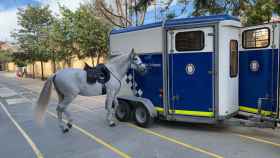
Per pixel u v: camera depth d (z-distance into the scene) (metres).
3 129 6.98
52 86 6.57
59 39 15.62
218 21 5.51
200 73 5.81
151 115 6.55
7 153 5.21
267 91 5.49
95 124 7.28
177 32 5.97
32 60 26.70
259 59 5.62
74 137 6.14
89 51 14.58
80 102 11.16
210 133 6.13
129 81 7.20
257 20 8.62
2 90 16.75
